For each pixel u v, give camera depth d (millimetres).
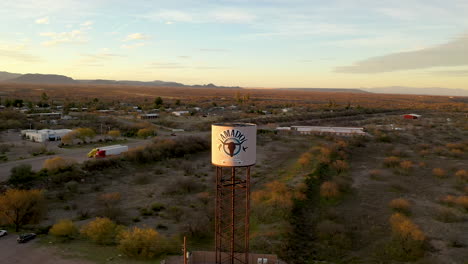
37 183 55125
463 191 56031
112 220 42344
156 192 55438
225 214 44688
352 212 46938
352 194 54594
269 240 36438
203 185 59062
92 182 59500
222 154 26266
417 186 59156
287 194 49344
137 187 58031
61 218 43500
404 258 34312
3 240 35000
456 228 41531
